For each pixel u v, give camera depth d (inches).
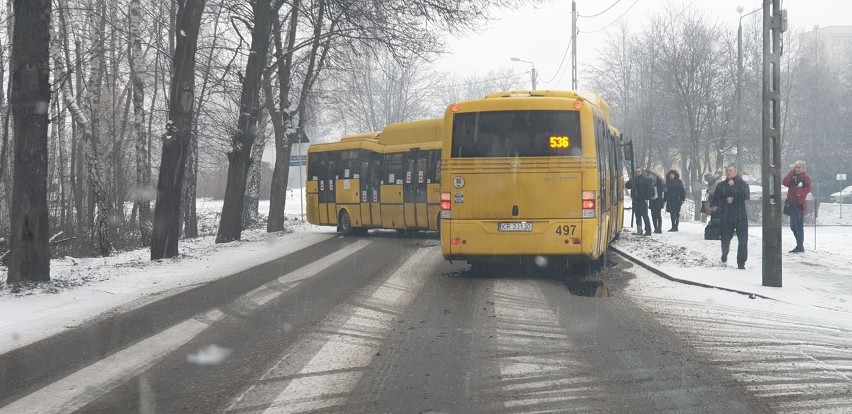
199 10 723.4
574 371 272.7
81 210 1152.2
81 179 1229.1
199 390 254.1
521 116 522.3
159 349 318.0
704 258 621.3
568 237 515.5
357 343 323.0
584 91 638.5
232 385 259.3
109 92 1306.6
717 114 1422.2
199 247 841.5
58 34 1000.9
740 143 1229.7
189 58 721.0
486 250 520.7
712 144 1502.2
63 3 1079.0
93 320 391.2
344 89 1375.5
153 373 278.5
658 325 358.6
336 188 1064.2
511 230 518.9
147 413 230.2
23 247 517.0
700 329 348.8
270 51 1157.7
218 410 231.5
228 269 618.2
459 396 242.4
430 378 264.5
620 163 872.9
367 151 1019.3
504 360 290.2
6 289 494.9
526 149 519.5
